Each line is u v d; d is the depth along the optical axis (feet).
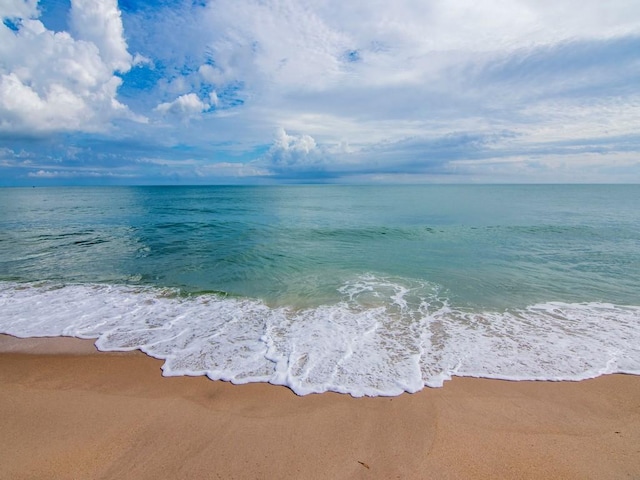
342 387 14.84
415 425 12.46
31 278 32.30
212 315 23.41
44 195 236.84
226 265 37.04
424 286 29.53
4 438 11.71
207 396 14.25
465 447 11.41
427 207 120.98
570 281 30.96
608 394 14.44
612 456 11.02
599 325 21.57
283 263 37.88
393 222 76.54
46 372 16.28
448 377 15.69
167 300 26.48
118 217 87.81
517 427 12.42
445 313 23.56
